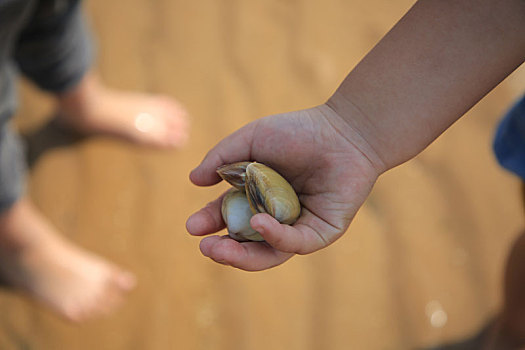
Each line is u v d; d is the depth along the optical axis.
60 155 0.80
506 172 0.78
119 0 0.98
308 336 0.66
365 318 0.67
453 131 0.82
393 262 0.70
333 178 0.47
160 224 0.73
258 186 0.46
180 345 0.66
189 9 0.98
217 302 0.68
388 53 0.47
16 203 0.65
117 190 0.76
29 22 0.64
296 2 1.00
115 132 0.81
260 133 0.48
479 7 0.45
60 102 0.77
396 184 0.76
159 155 0.80
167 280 0.69
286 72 0.90
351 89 0.47
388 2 1.01
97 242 0.71
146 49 0.92
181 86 0.87
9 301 0.69
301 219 0.47
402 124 0.47
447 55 0.46
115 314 0.68
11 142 0.63
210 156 0.49
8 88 0.61
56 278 0.69
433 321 0.67
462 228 0.72
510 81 0.89
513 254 0.61
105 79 0.87
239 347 0.66
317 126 0.47
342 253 0.71
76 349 0.66
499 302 0.68
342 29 0.97
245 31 0.95
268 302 0.68
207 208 0.49
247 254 0.45
